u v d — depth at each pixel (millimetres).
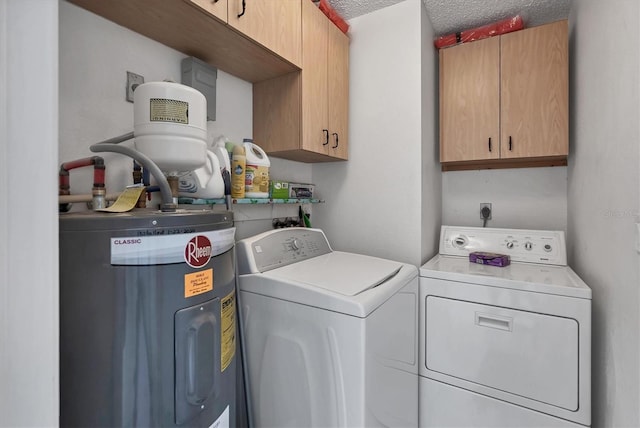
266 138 1660
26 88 444
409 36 1776
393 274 1307
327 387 998
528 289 1295
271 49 1309
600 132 1231
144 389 633
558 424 1220
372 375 981
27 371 445
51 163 469
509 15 1847
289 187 1736
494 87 1828
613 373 1075
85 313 615
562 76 1661
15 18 434
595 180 1297
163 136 885
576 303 1206
